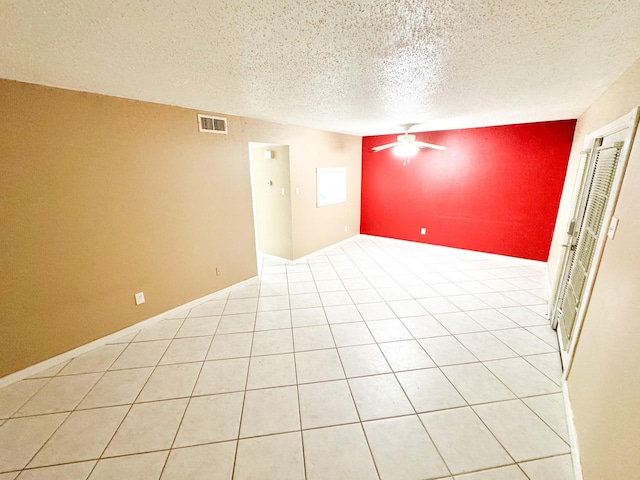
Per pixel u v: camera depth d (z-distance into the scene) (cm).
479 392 195
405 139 397
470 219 479
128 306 264
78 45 135
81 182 222
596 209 200
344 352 240
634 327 111
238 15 109
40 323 214
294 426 171
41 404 188
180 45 136
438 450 156
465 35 128
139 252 266
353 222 597
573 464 146
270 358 233
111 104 231
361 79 192
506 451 155
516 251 447
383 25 118
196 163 299
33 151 197
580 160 287
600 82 202
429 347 245
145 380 209
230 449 158
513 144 416
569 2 101
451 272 416
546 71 178
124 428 170
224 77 187
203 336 265
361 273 418
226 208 339
